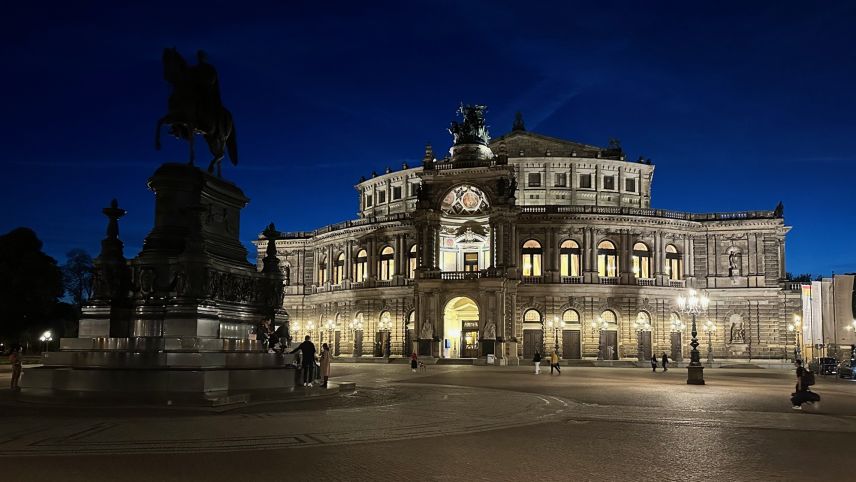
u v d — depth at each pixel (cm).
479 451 2014
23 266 8994
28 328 9569
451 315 10662
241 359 3291
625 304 10325
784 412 3161
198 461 1800
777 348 10356
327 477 1641
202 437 2148
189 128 3638
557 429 2506
